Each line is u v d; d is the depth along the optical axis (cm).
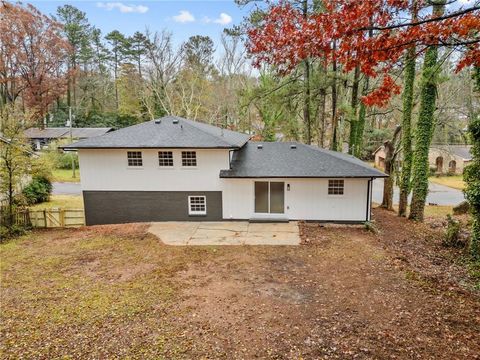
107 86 5900
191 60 4647
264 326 827
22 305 955
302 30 630
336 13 605
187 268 1226
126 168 1844
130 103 4688
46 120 5441
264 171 1786
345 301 951
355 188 1745
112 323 850
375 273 1147
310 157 1905
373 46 605
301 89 2519
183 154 1816
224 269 1210
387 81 666
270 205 1838
